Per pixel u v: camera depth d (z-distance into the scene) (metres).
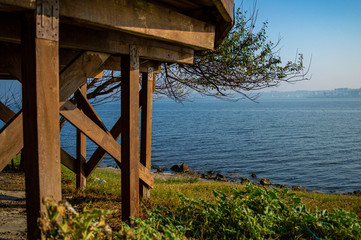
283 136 61.34
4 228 3.84
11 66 3.30
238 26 8.52
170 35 3.34
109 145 4.42
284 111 179.38
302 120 109.50
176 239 3.20
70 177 8.29
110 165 29.56
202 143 48.75
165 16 3.27
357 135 66.38
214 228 4.12
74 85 3.26
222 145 47.00
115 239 2.73
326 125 90.88
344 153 42.94
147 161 5.78
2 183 7.15
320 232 4.07
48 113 2.25
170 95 10.12
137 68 3.78
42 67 2.19
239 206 4.23
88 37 3.21
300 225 4.14
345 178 28.06
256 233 3.71
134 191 3.84
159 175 23.17
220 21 4.10
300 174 29.42
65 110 3.91
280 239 4.00
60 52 3.92
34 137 2.23
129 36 3.64
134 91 3.75
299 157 38.88
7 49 3.27
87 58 3.35
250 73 8.62
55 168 2.32
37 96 2.17
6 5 2.02
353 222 4.07
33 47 2.17
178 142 49.34
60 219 2.41
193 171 28.48
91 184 7.18
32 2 2.10
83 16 2.45
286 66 8.55
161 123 89.19
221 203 4.45
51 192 2.30
